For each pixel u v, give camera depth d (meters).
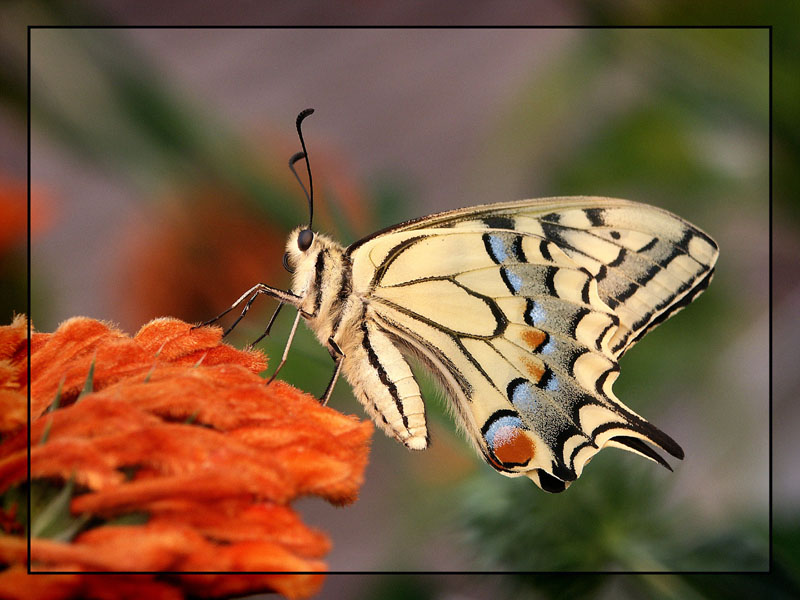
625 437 0.39
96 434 0.32
